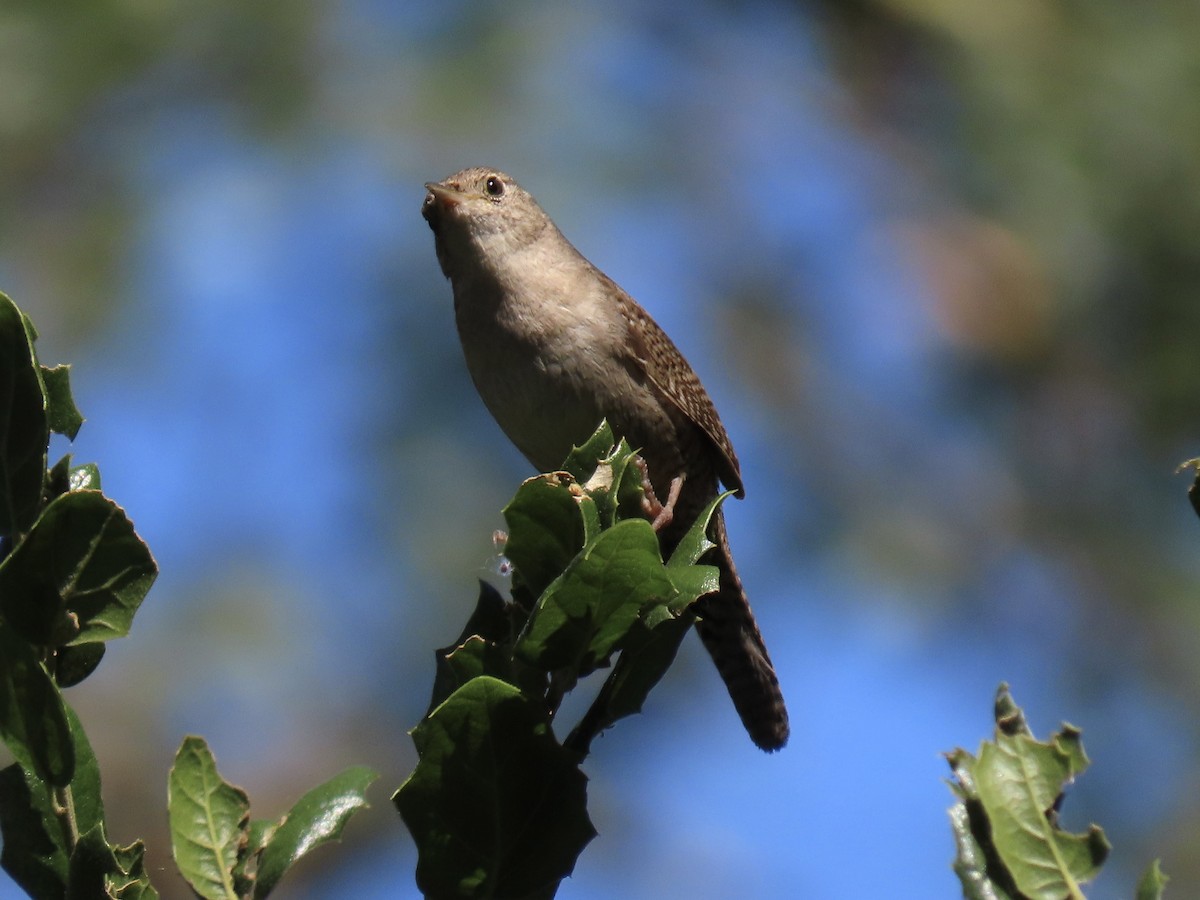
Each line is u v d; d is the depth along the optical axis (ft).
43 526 12.00
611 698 13.35
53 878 12.12
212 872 13.30
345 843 37.99
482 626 14.78
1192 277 36.63
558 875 12.41
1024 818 12.96
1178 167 36.52
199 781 13.53
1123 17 37.81
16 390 12.38
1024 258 37.60
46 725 11.89
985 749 13.16
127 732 34.78
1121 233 36.63
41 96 35.55
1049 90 37.32
